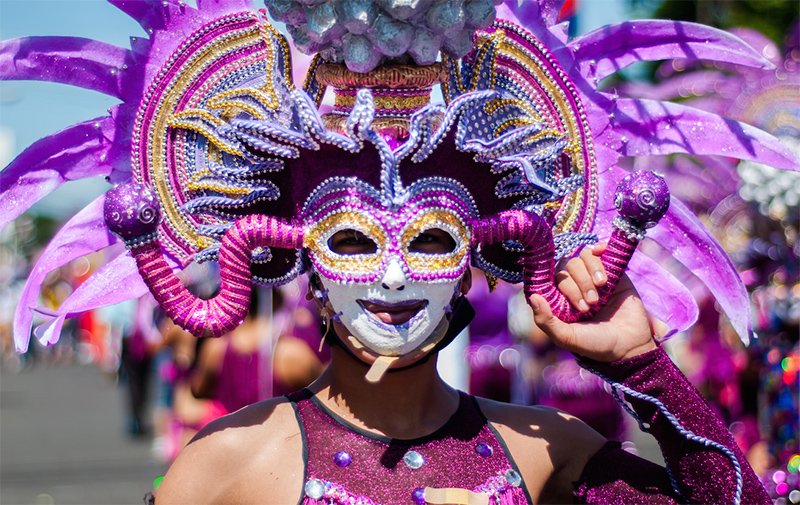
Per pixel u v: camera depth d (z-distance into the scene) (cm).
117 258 180
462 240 167
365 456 167
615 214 192
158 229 167
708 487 168
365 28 161
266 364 359
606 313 178
